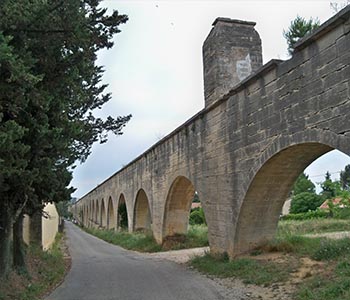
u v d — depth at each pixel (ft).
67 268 42.19
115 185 116.57
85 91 35.35
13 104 19.53
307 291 23.03
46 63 22.67
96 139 41.01
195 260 41.55
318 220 90.17
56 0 20.26
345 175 175.32
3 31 18.70
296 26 37.17
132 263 45.47
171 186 57.11
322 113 24.26
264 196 34.50
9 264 27.81
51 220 73.97
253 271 30.73
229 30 42.06
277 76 29.04
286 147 27.73
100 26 26.94
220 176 38.96
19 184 23.93
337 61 23.17
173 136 54.95
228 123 37.09
